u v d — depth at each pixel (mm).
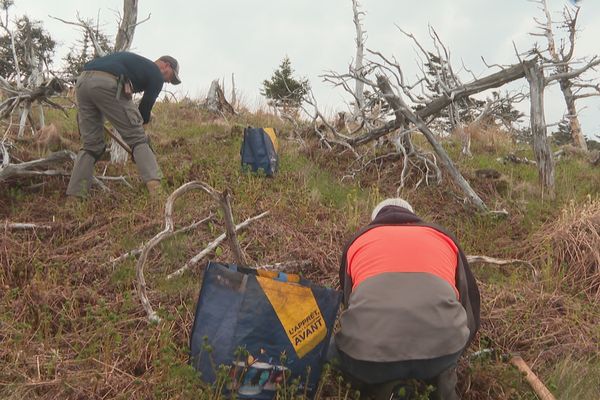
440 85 8094
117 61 6348
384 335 3193
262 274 3443
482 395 3697
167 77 7000
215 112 12953
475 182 7922
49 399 3363
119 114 6359
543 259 5695
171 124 11141
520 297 4941
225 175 7359
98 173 7309
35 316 4141
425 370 3213
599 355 4266
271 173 7484
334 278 5074
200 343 3365
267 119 12578
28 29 9430
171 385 3416
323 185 7449
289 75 23328
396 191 7480
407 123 8125
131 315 4281
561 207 7164
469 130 11453
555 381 3873
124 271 4832
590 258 5512
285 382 3307
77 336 3967
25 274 4684
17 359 3617
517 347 4391
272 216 6105
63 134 8953
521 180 8547
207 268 3443
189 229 5672
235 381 3266
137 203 6312
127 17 7777
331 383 3635
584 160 10656
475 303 3678
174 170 7391
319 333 3383
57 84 7797
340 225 6109
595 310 4953
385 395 3279
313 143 9336
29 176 6789
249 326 3297
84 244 5426
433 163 7770
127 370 3676
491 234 6406
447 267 3475
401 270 3365
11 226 5516
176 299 4512
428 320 3197
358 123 11016
